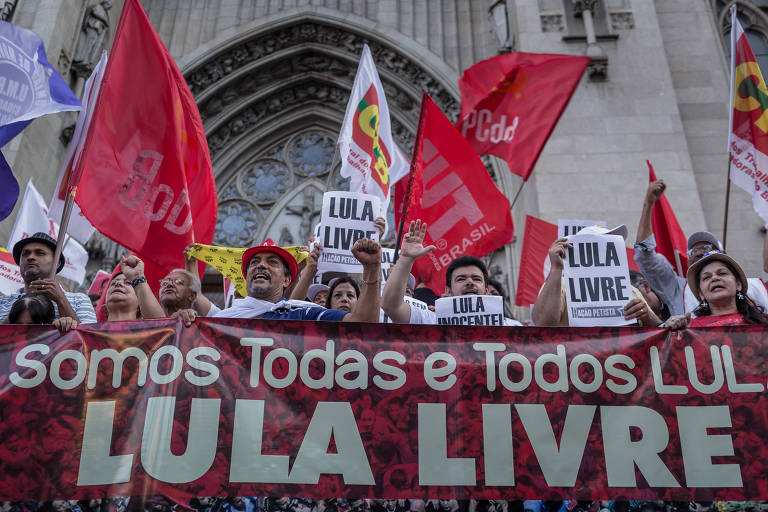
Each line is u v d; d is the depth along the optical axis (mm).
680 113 14523
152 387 4309
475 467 4281
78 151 6008
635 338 4613
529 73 9305
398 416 4371
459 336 4594
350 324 4570
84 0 15180
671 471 4293
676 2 15711
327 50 17219
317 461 4230
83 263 9062
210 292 16094
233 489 4121
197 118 6750
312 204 16875
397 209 10648
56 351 4320
